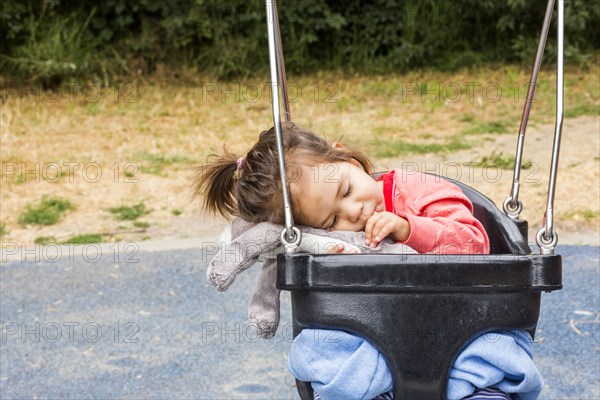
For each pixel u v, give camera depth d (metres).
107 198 6.00
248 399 3.14
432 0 10.77
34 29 10.11
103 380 3.35
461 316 1.69
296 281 1.68
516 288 1.67
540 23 10.18
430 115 8.17
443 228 1.90
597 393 3.06
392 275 1.66
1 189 6.14
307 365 1.75
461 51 10.61
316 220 1.96
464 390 1.72
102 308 4.12
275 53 1.64
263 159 1.99
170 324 3.89
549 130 7.36
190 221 5.55
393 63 10.50
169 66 10.55
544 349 3.45
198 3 10.21
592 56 10.04
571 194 5.58
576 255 4.52
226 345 3.65
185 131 7.87
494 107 8.33
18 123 8.20
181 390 3.24
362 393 1.70
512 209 2.26
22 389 3.29
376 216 1.89
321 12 10.69
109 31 10.55
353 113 8.39
